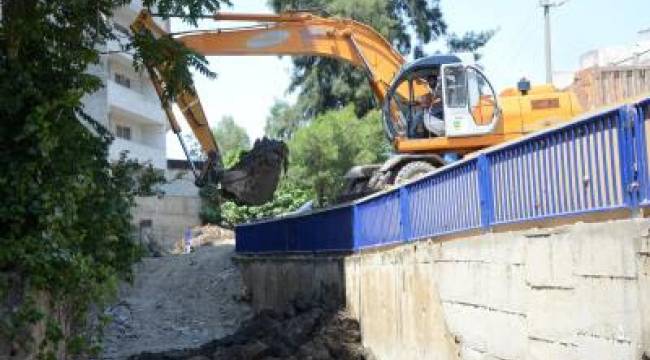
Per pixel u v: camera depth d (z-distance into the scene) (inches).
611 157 299.9
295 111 1884.8
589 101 934.4
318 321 654.5
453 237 453.4
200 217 1720.0
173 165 1845.5
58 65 409.7
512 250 371.9
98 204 431.2
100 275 412.5
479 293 410.6
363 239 641.6
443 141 790.5
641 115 281.9
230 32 826.2
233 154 1818.4
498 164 396.5
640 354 273.3
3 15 401.4
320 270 755.4
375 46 866.8
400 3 1836.9
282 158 717.9
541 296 344.2
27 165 367.6
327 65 1822.1
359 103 1820.9
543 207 351.3
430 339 478.3
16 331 345.1
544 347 341.1
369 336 603.8
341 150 1603.1
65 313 408.2
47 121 375.2
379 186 795.4
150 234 1456.7
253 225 1045.2
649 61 1131.9
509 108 791.7
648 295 269.6
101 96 1333.7
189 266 1166.3
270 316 756.6
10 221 364.8
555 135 340.2
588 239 306.8
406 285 520.4
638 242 274.8
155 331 884.0
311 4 1715.1
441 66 791.7
